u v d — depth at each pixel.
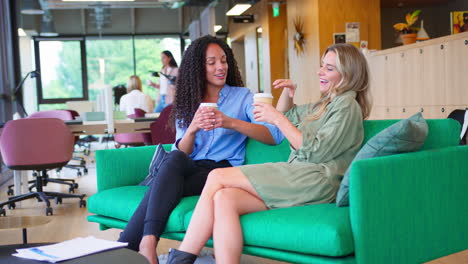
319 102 2.27
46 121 4.29
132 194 2.42
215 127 2.42
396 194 1.77
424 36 5.99
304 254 1.77
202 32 10.91
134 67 14.05
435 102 5.09
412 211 1.83
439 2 10.51
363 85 2.16
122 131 4.61
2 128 4.39
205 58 2.61
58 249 1.62
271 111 2.17
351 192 1.69
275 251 1.83
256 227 1.84
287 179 2.02
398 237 1.78
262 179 2.00
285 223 1.78
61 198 4.72
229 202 1.89
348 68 2.13
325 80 2.22
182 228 2.10
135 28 13.92
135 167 2.72
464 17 5.63
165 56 8.58
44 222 1.85
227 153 2.58
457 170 2.01
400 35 6.10
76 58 13.61
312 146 2.05
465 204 2.05
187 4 9.77
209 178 2.01
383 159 1.74
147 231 2.06
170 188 2.15
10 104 7.25
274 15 10.93
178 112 2.66
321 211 1.84
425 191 1.88
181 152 2.30
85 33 13.61
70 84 13.59
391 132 1.82
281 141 2.54
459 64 4.70
